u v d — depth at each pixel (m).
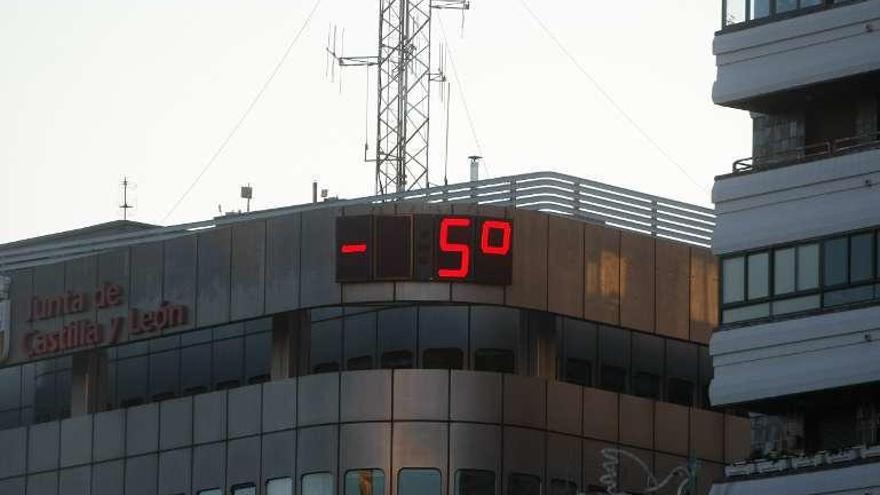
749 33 104.94
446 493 122.50
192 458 128.38
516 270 124.88
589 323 127.62
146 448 130.25
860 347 100.25
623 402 127.06
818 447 102.81
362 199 130.00
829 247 101.81
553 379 125.12
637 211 129.38
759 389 102.38
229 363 131.12
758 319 103.12
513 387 123.88
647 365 129.00
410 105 139.50
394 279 124.50
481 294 124.44
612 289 127.44
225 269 128.75
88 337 132.62
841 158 101.94
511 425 123.56
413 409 123.19
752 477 101.75
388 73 139.88
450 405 123.19
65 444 133.25
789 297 102.50
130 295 131.62
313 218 126.44
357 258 124.88
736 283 103.94
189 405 129.12
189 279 129.88
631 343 128.75
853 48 102.31
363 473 122.94
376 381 123.69
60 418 135.50
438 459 122.81
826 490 99.50
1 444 135.38
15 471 134.75
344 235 125.25
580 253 126.69
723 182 105.06
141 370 133.75
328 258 125.56
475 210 124.81
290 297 126.38
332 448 123.69
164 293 130.50
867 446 99.06
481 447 122.94
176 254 130.50
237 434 126.94
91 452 132.12
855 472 98.88
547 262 125.62
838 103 104.19
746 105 105.38
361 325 127.06
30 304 134.88
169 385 132.62
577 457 124.94
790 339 101.94
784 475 100.75
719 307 104.38
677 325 129.25
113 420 131.88
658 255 129.25
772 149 105.38
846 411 102.38
